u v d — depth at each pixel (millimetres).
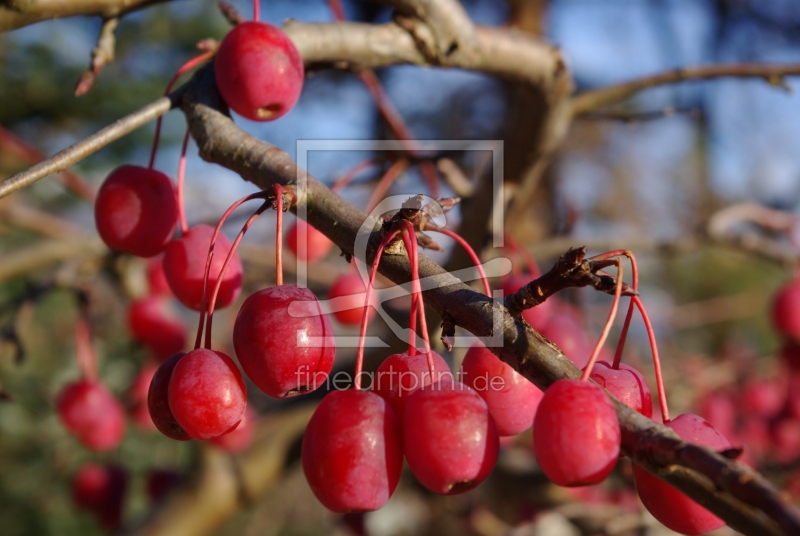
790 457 510
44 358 635
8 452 626
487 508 514
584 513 411
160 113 246
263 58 243
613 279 213
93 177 699
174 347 411
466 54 302
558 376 207
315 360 212
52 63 697
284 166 233
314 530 909
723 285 1135
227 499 463
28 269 418
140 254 256
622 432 199
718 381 535
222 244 252
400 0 290
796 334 479
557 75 320
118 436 409
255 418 501
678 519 203
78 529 646
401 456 207
